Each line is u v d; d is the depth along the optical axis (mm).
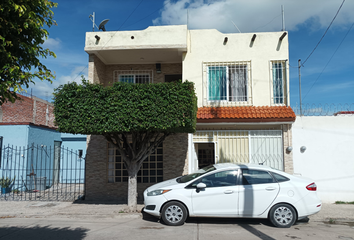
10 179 11477
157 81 11508
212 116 9523
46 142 13516
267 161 9781
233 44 10445
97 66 10852
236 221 7180
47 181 13438
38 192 11664
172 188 6773
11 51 4383
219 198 6598
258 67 10266
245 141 9945
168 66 11555
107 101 6988
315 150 9602
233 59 10383
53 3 4805
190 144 10219
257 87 10188
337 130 9594
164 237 5746
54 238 5715
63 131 7277
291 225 6582
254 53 10336
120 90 7125
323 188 9445
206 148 12578
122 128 6930
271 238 5766
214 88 10391
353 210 8266
